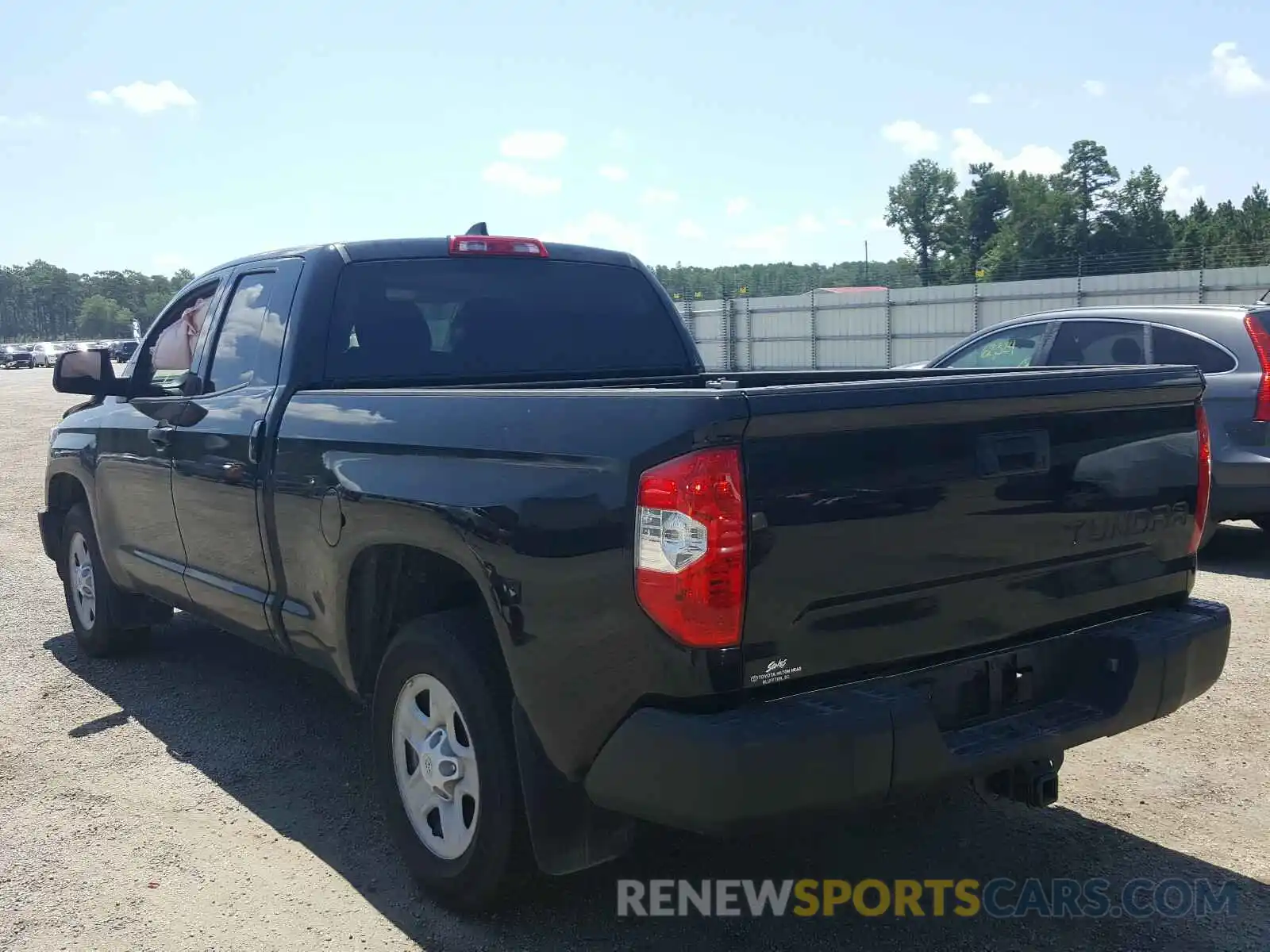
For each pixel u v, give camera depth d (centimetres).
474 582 359
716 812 262
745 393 263
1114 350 811
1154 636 333
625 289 527
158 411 506
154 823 414
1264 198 10038
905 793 280
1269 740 469
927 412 288
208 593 477
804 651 276
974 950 319
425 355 459
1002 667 318
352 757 477
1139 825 396
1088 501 328
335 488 372
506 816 318
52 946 331
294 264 457
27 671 605
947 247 11100
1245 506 742
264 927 340
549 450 296
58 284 19850
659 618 267
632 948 323
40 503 1274
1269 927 328
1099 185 8981
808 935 328
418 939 332
